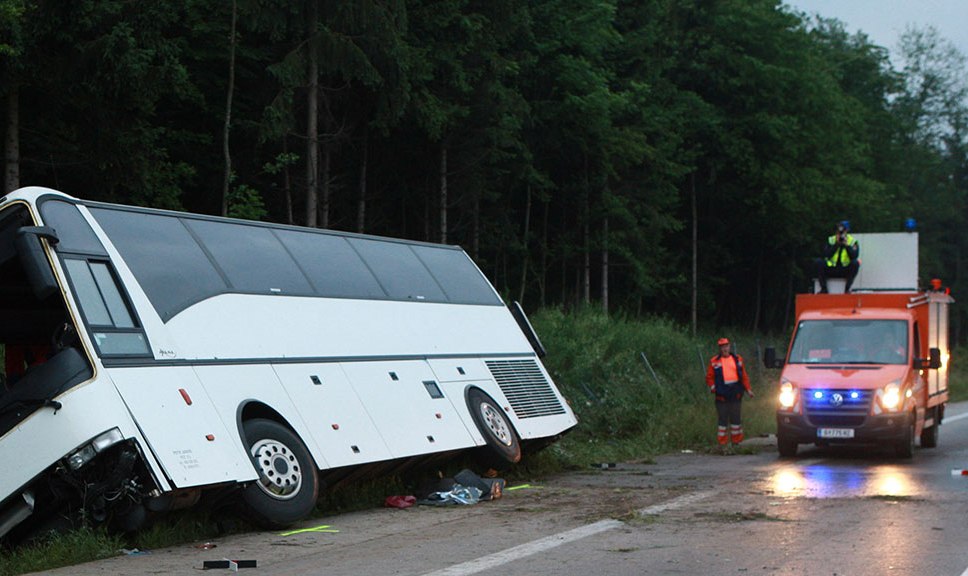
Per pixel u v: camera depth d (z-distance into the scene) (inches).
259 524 446.0
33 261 402.3
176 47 969.5
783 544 400.2
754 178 2092.8
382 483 548.1
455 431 577.9
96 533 399.9
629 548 393.4
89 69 894.4
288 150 1317.7
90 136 973.2
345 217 1493.6
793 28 2142.0
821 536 418.6
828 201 2219.5
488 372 641.6
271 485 452.4
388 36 1157.1
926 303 863.1
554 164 1807.3
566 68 1635.1
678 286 2218.3
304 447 476.4
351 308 559.8
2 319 496.1
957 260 3380.9
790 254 2448.3
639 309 1982.0
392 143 1489.9
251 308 495.8
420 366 584.4
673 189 1939.0
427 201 1539.1
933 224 3206.2
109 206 462.3
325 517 491.2
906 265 911.7
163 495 403.5
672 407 1010.1
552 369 981.8
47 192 434.9
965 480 623.8
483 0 1370.6
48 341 499.2
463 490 537.3
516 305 722.8
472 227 1649.9
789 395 782.5
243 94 1291.8
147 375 422.9
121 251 449.1
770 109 2092.8
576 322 1167.6
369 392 534.9
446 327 628.4
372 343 559.5
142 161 1000.2
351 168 1507.1
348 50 1135.0
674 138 1914.4
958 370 2101.4
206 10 1204.5
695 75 2070.6
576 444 798.5
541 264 1806.1
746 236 2373.3
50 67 901.8
